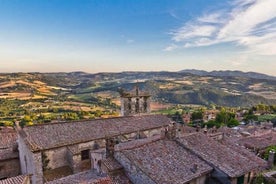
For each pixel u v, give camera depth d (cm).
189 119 11019
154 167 2016
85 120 3155
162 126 3656
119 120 3438
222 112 10088
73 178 2045
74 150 2630
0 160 2948
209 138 2922
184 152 2439
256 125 8744
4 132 4081
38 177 2453
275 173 2409
